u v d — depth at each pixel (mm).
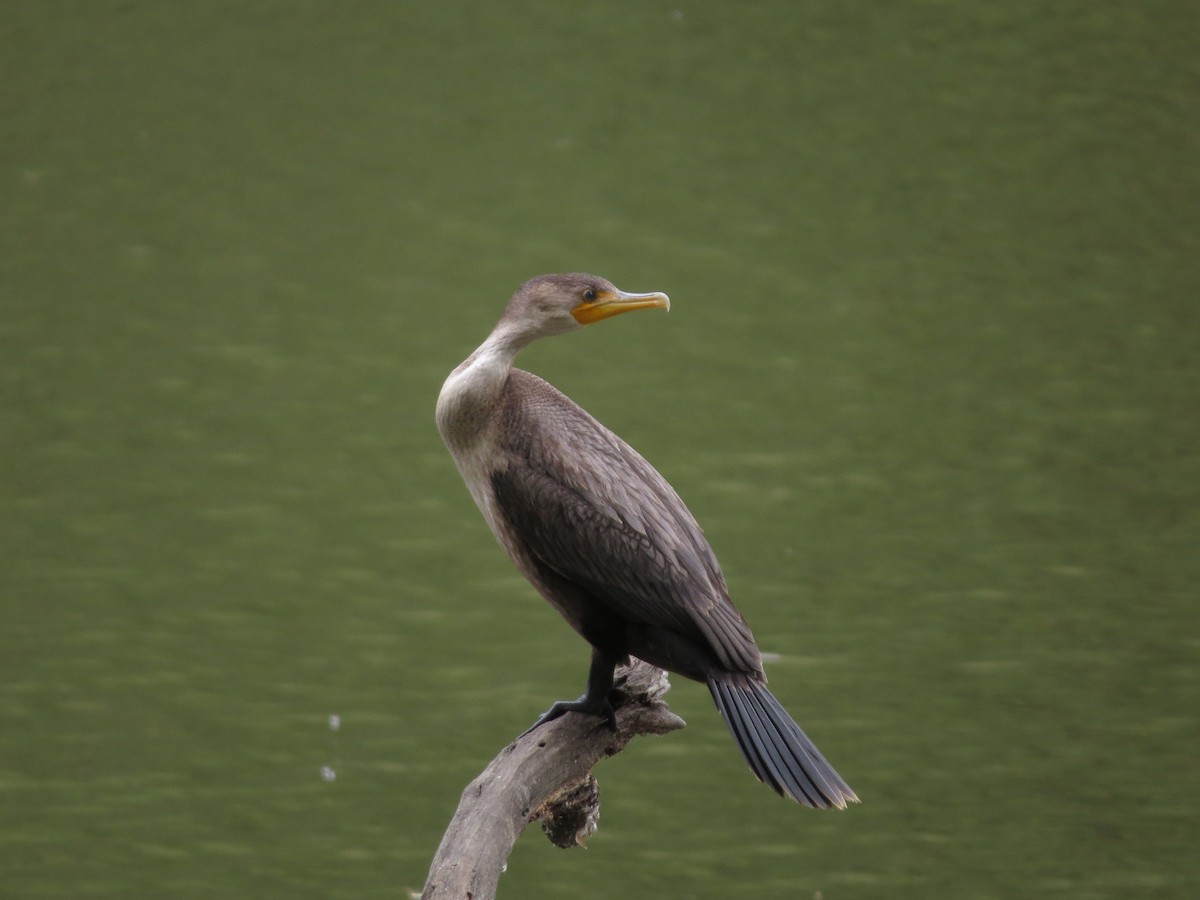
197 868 12539
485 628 15820
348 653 15352
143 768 13734
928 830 13102
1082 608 15953
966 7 30906
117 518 17625
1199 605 15961
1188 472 18453
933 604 16047
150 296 22562
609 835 13180
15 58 28781
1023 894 12305
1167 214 24594
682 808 13516
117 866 12609
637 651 7383
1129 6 30797
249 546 17172
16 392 20156
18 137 26656
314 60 29297
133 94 27891
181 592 16312
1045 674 14922
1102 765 13672
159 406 20000
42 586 16328
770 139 26797
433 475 18719
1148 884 12398
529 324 7480
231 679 14914
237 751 13883
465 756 13836
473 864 6410
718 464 18719
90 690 14695
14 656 15188
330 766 13742
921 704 14531
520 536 7461
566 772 7125
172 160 26156
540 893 12531
